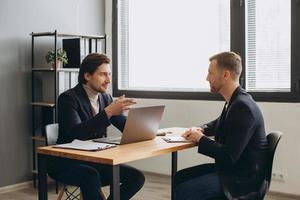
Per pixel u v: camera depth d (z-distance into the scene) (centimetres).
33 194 401
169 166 456
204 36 438
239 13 406
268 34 392
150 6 478
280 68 388
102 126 233
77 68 420
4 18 402
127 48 500
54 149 215
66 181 240
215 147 218
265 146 223
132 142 235
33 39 420
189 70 452
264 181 220
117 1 494
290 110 375
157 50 476
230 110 219
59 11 449
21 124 421
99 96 271
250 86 405
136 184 259
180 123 446
